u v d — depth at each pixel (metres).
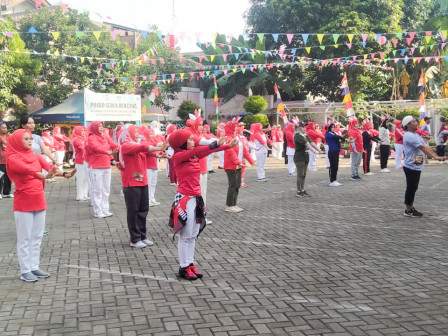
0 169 12.10
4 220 9.50
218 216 9.52
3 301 5.02
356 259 6.37
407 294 5.05
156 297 5.07
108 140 10.01
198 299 4.99
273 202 11.12
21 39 21.09
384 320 4.39
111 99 19.11
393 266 6.03
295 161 11.75
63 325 4.39
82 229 8.50
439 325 4.26
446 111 22.69
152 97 17.11
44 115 19.02
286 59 28.84
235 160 9.67
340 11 26.11
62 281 5.64
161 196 12.51
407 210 9.14
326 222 8.77
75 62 22.08
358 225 8.46
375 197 11.42
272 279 5.60
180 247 5.65
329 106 24.83
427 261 6.23
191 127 7.75
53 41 22.30
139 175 7.10
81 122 18.27
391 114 24.36
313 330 4.20
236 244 7.26
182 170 5.59
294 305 4.79
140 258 6.59
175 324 4.36
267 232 8.03
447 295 5.00
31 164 5.67
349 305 4.77
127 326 4.34
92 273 5.94
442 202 10.59
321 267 6.04
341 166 19.44
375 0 25.95
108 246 7.27
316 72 29.72
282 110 21.30
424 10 30.34
